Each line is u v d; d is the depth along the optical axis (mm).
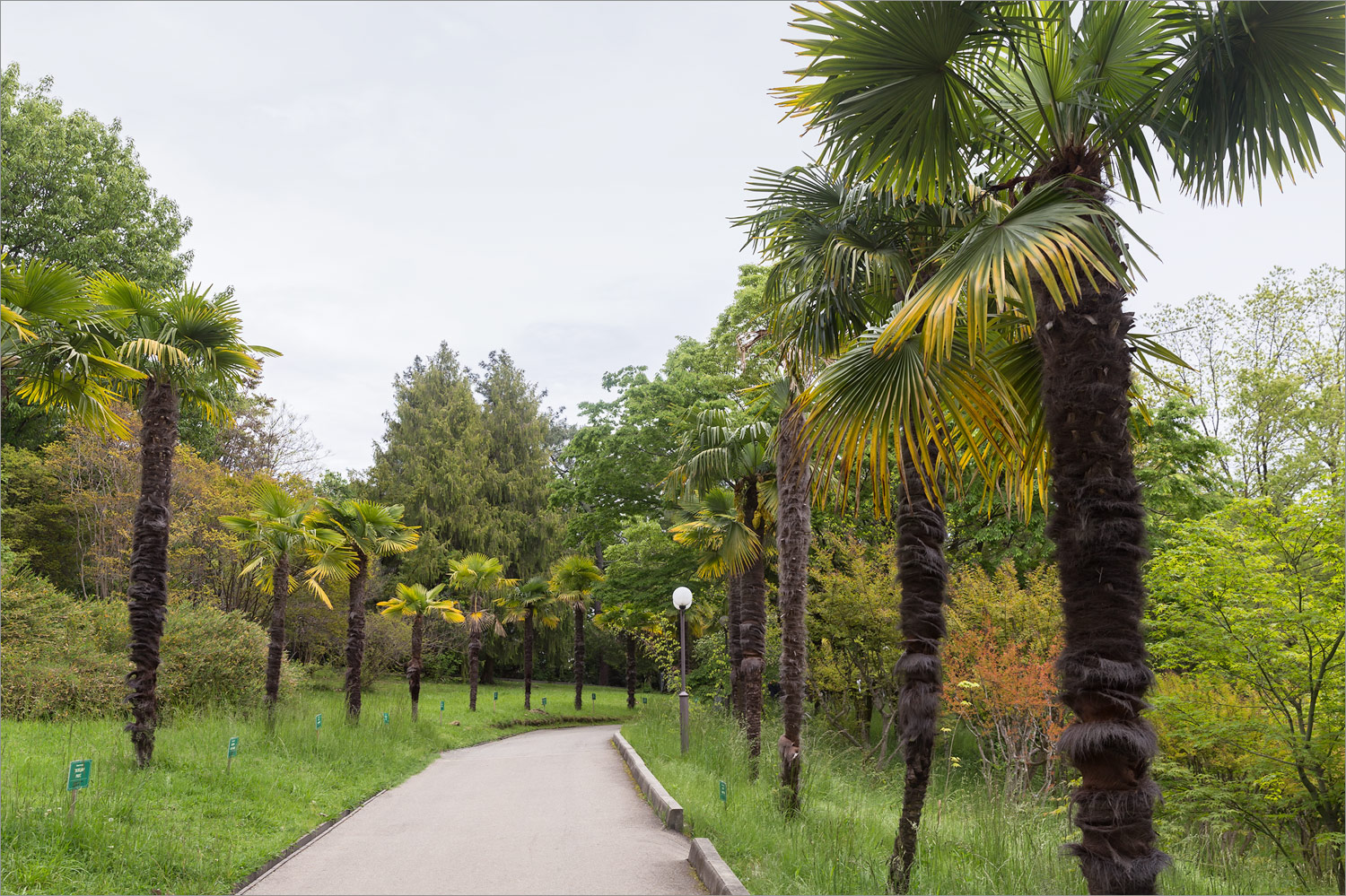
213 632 18375
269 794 9742
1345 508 9625
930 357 4809
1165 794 10461
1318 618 9367
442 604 24656
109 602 18250
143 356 10766
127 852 6539
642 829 8586
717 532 14062
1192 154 4895
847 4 4297
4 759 9453
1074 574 4117
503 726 29438
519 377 54469
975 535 19016
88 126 28250
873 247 7078
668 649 32125
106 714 14320
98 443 23234
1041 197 4363
